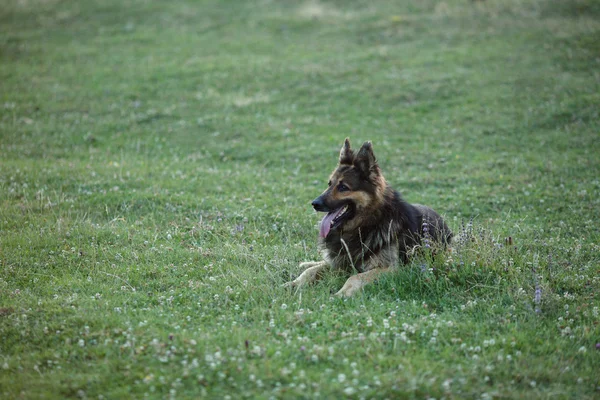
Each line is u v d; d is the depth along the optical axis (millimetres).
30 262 10414
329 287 9578
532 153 18188
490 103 22703
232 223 12906
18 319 8039
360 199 9938
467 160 18078
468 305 8656
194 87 26234
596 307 8414
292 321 8195
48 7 38750
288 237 12062
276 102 24562
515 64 26047
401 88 25000
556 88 22969
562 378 6777
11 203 13656
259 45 31766
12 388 6480
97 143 20203
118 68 28672
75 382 6562
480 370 6895
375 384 6461
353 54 29500
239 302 8953
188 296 9148
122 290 9344
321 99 24641
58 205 13594
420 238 10188
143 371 6797
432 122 21766
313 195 15211
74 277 9805
